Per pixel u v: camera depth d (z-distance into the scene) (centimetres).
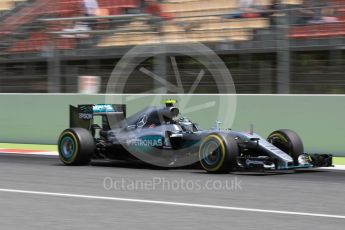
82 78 5266
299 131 4266
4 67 5972
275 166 3042
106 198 2411
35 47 5938
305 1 4900
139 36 5606
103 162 3875
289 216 2008
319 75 4678
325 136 4156
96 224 1892
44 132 5319
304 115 4241
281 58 4391
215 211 2108
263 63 5144
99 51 5688
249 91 4928
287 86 4391
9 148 5066
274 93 4759
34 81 5741
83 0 6075
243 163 3088
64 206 2231
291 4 4919
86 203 2294
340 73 4644
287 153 3262
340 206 2212
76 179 3014
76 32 5838
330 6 4666
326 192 2559
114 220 1955
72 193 2553
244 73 4988
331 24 4719
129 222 1920
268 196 2448
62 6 6228
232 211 2108
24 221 1950
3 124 5559
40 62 5922
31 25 6212
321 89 4666
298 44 4809
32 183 2881
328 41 4706
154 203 2283
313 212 2086
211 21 5369
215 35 5334
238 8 5281
